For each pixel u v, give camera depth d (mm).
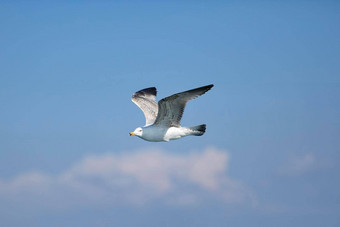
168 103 16188
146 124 18906
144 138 17328
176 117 16812
